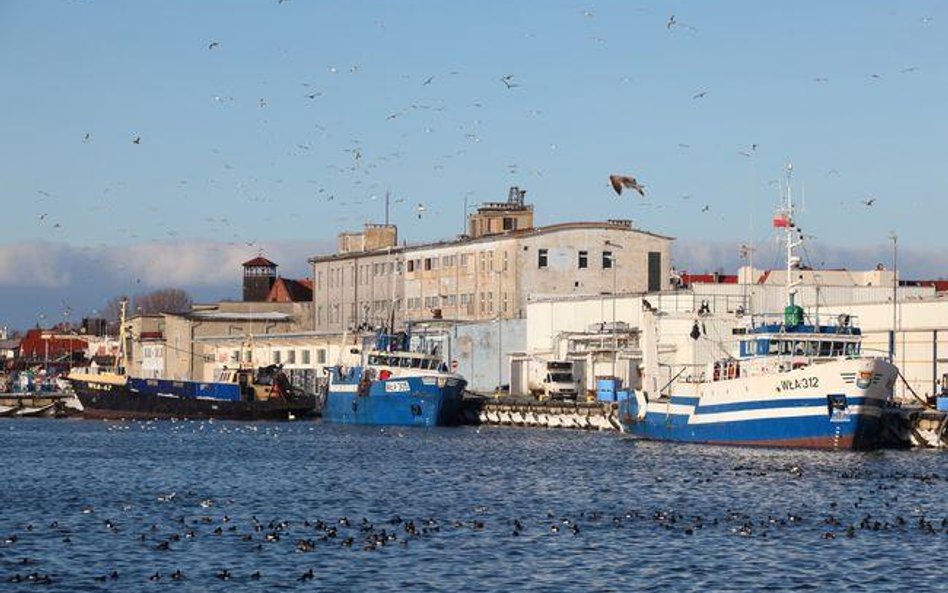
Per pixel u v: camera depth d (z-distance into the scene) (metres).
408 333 187.75
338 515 86.06
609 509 88.00
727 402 130.38
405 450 135.88
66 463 123.00
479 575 66.75
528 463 119.19
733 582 65.56
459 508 89.12
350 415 186.12
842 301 188.38
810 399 121.69
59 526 80.44
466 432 165.50
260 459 126.12
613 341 179.38
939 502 90.38
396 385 179.38
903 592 63.78
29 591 63.28
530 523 81.56
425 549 72.62
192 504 91.56
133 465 120.75
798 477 103.56
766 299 184.75
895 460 115.44
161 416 199.88
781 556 71.19
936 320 148.62
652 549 73.00
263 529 78.75
